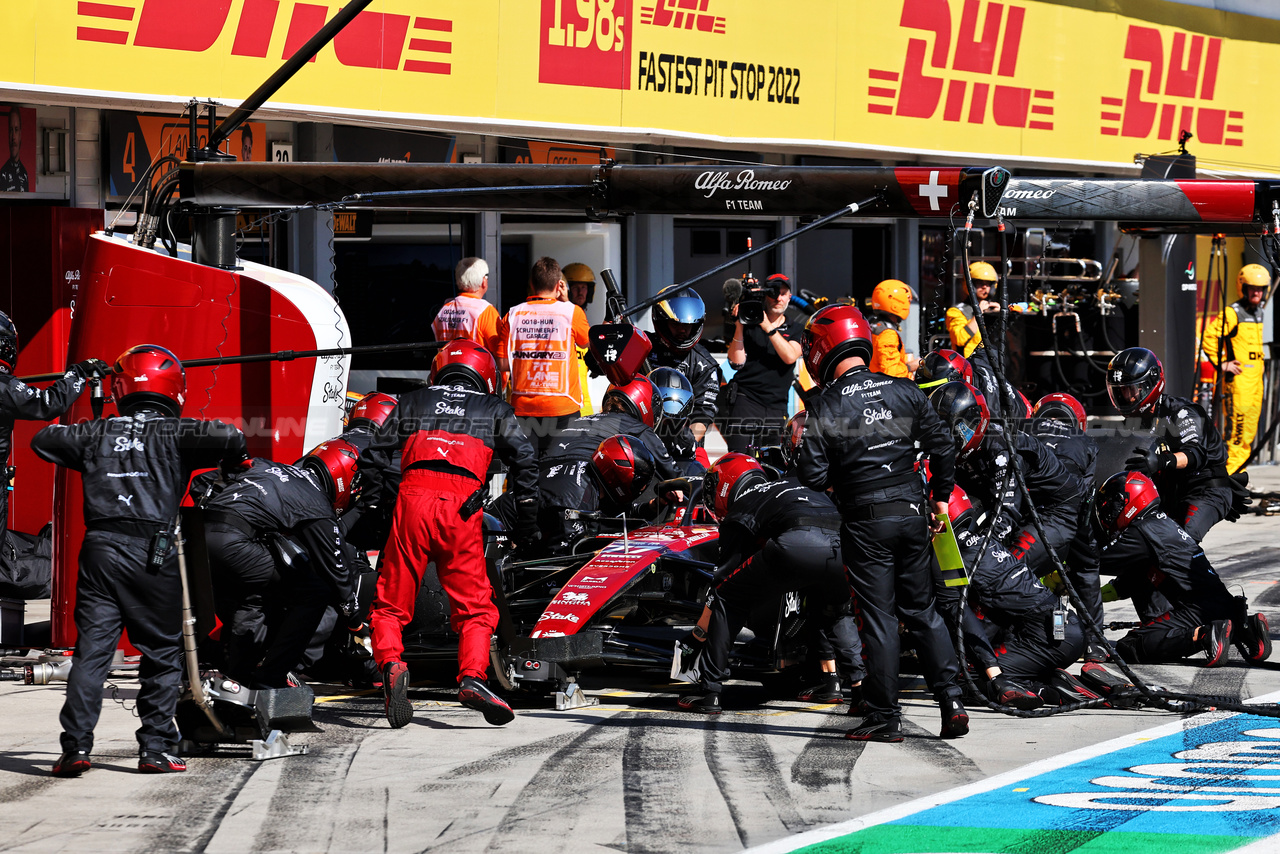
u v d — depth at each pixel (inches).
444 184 871.1
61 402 697.0
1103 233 1780.3
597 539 785.6
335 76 1087.0
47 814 525.7
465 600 653.9
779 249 1582.2
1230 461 1537.9
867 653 637.3
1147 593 850.8
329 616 725.3
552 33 1189.7
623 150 1369.3
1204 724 673.6
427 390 677.3
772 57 1325.0
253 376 861.2
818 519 682.8
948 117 1462.8
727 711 711.7
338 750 625.6
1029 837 489.7
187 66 1024.9
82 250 1109.1
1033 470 762.2
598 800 543.2
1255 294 1525.6
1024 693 697.0
